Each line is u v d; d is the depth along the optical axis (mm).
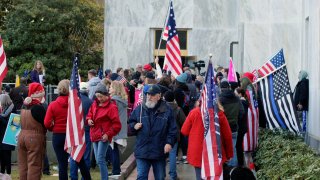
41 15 32875
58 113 11891
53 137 12016
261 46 27469
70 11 33312
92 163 15508
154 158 10844
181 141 15688
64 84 11969
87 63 34094
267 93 14508
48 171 14688
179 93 13852
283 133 14492
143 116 10922
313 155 11312
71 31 34062
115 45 29109
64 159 12047
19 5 33000
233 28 29156
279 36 27297
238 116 13289
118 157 13633
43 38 32781
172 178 13305
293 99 15273
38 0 33312
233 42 25969
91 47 35531
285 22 27266
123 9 29094
